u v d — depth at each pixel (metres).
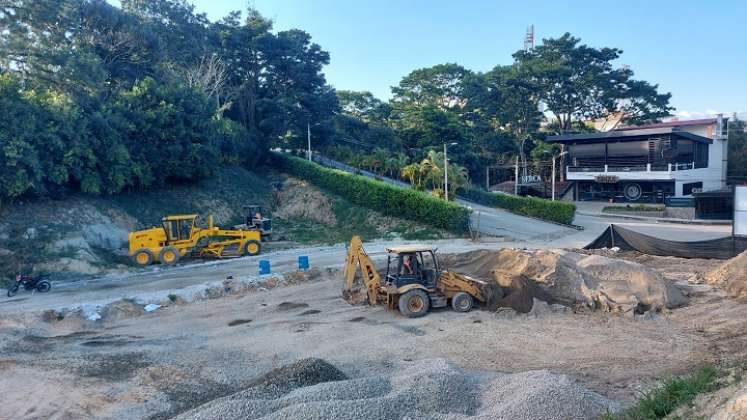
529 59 72.19
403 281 17.44
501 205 50.72
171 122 38.78
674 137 54.62
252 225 35.50
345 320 16.98
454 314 17.12
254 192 47.34
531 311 16.61
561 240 35.66
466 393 9.45
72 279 25.61
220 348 14.66
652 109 71.12
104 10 38.34
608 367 12.06
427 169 46.94
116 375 12.60
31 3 31.11
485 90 71.75
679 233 38.78
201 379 12.30
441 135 63.41
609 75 69.31
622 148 58.19
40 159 29.78
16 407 10.99
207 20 57.34
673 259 25.08
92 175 33.03
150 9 49.25
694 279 20.19
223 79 54.19
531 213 47.38
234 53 58.03
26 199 30.22
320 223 42.97
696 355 12.48
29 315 17.89
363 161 61.44
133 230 34.19
